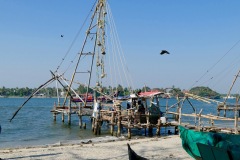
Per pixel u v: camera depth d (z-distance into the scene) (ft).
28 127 162.09
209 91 283.38
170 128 147.43
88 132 138.92
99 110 134.21
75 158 72.08
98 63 170.09
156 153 76.89
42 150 82.58
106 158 71.97
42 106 409.90
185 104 534.78
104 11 163.22
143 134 124.16
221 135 60.54
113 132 125.39
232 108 181.98
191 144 64.75
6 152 80.23
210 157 52.65
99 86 173.58
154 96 123.24
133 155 53.06
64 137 124.47
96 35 166.71
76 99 202.39
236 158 49.42
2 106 402.31
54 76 165.17
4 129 153.89
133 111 120.06
